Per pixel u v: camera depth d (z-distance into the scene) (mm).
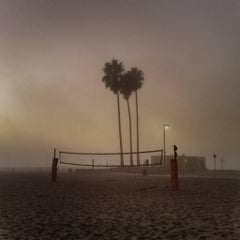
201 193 19297
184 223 10039
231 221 10328
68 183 28281
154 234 8547
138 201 15680
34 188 23047
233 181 30797
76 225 9836
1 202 15352
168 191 20656
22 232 8852
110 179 35000
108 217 11227
